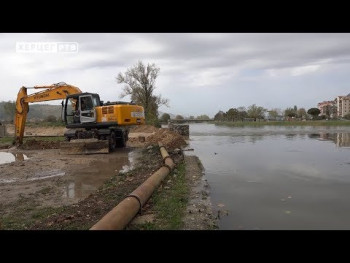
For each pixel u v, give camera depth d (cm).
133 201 662
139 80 5322
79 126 1989
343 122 6038
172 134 2319
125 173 1175
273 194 863
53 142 2352
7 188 994
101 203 768
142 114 2106
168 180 1023
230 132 3612
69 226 614
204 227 610
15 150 2175
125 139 2247
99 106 1984
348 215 691
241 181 1024
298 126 5228
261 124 5928
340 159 1451
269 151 1775
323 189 914
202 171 1193
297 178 1059
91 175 1194
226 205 767
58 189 973
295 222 649
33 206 788
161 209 712
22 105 2302
